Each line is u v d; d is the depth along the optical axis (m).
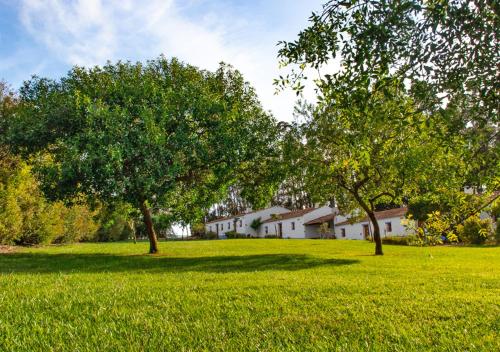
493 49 3.81
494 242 35.72
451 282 12.12
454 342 6.05
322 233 65.81
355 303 8.62
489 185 5.46
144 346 5.80
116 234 63.28
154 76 24.62
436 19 3.81
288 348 5.75
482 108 4.04
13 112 24.72
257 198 25.42
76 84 23.73
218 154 21.94
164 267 17.02
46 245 35.78
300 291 10.07
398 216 52.00
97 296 9.06
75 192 21.42
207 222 101.44
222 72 25.81
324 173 22.17
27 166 27.28
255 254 25.33
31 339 5.96
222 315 7.64
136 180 19.64
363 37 4.16
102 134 18.75
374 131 5.22
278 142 23.61
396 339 6.19
